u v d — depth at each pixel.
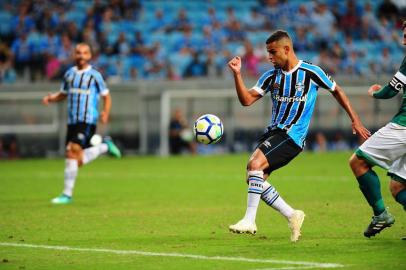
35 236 35.31
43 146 101.88
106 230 37.22
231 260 27.98
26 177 72.25
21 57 107.81
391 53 125.38
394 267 26.14
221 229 37.22
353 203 47.44
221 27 118.69
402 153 31.61
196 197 53.56
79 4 117.94
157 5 122.06
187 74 109.81
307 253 29.33
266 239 33.47
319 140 106.50
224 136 104.88
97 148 54.69
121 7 118.25
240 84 32.56
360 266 26.34
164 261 28.11
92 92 52.59
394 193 32.12
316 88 32.72
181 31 118.12
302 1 126.19
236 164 86.19
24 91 101.06
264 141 32.41
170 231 36.66
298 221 32.22
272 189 32.19
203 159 94.94
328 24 124.00
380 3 129.38
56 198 51.50
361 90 107.06
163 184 64.12
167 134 103.56
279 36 32.31
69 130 52.50
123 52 111.12
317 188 58.44
